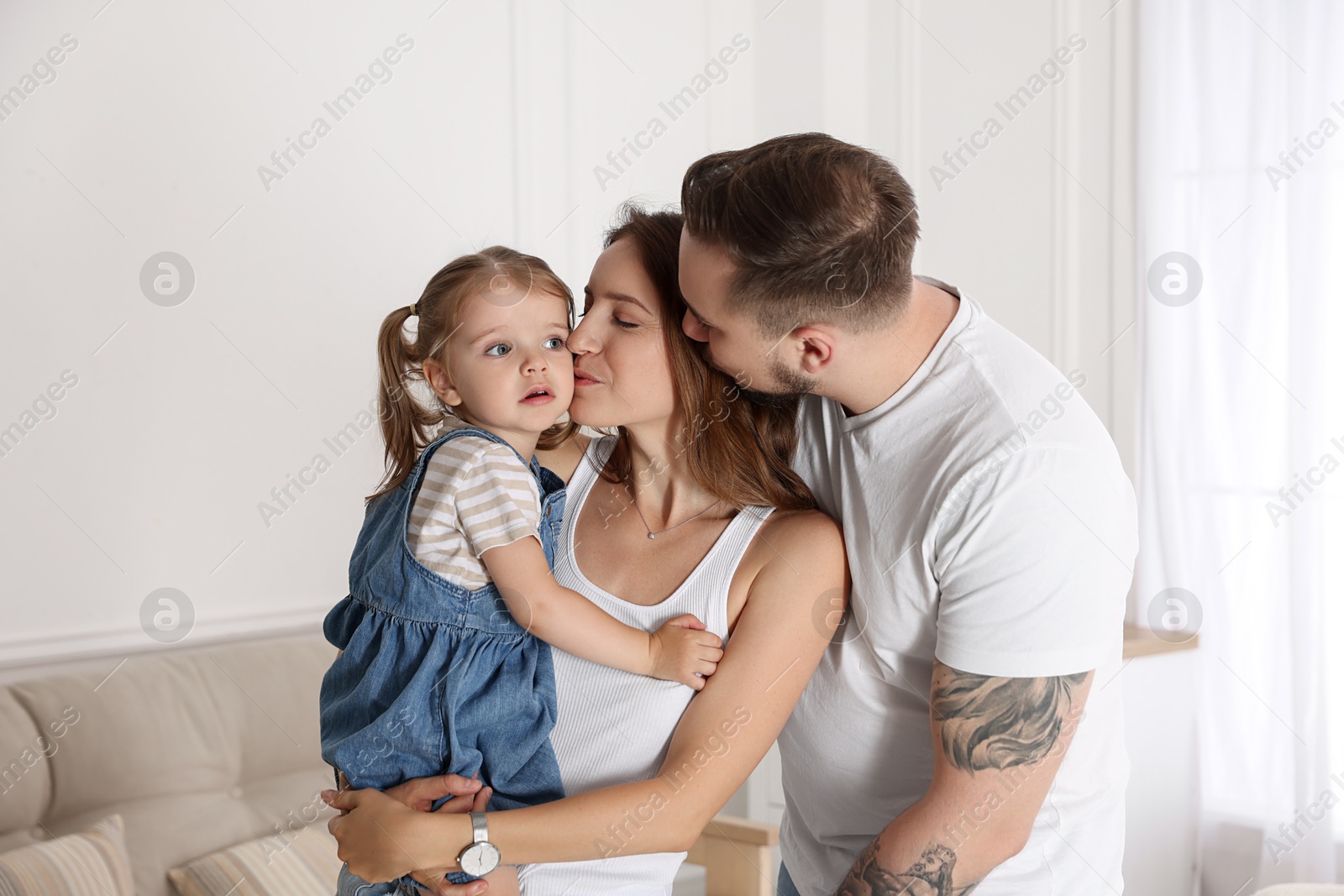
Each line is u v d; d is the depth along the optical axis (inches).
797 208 38.8
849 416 45.5
